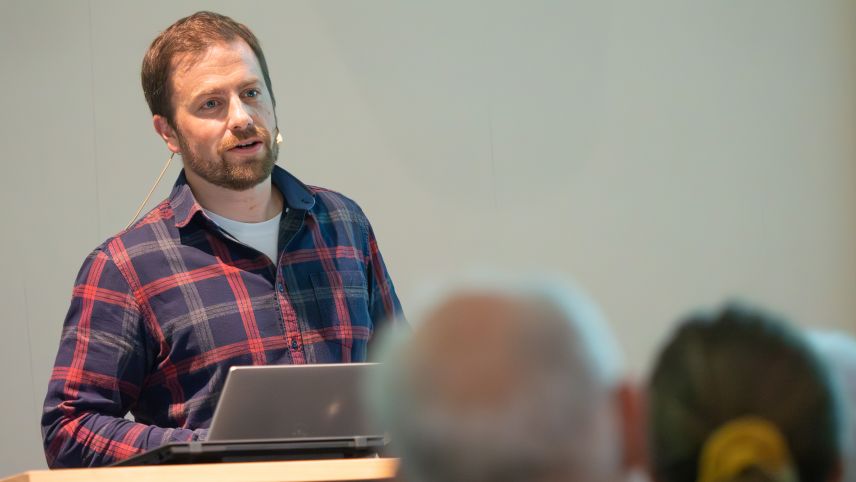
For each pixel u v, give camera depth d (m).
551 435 1.07
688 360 1.22
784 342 1.21
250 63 4.67
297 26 7.75
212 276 4.54
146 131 7.46
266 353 4.48
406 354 1.12
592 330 1.10
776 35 8.58
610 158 8.23
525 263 8.02
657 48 8.38
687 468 1.20
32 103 7.33
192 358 4.42
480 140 8.01
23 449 7.18
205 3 7.59
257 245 4.71
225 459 3.15
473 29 8.05
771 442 1.19
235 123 4.51
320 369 3.53
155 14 7.52
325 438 3.25
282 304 4.59
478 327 1.10
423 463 1.10
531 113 8.12
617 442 1.10
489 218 7.98
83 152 7.36
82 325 4.42
